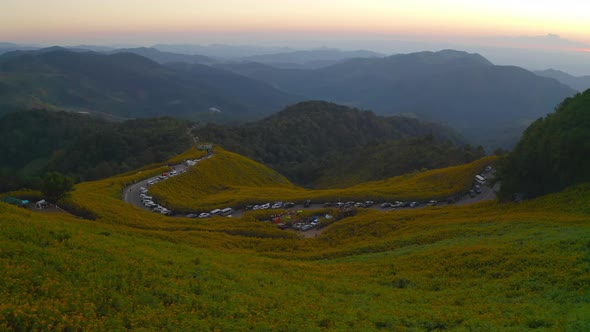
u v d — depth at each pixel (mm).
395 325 24891
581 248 34500
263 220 77812
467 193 94688
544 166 65812
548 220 48500
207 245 49906
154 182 102812
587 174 60094
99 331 19703
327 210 81125
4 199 68938
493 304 27609
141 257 30969
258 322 23422
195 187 107688
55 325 19250
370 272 39062
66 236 31219
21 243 26781
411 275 37000
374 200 92875
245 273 33781
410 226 60625
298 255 50688
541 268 32469
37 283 22453
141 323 21359
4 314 18469
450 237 49875
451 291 31984
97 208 69875
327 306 28156
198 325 21953
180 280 28047
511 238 42375
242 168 137125
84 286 23688
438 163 164125
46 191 69000
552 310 24656
